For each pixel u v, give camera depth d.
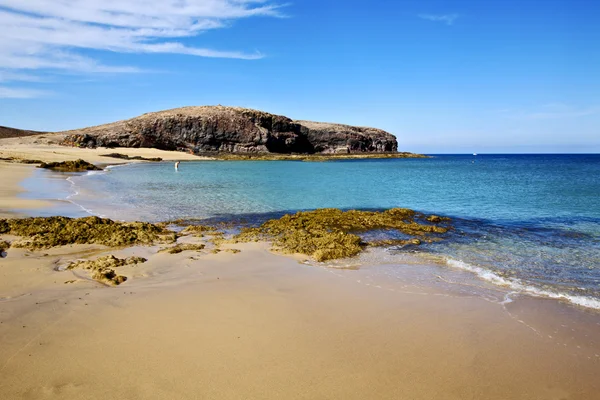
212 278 8.79
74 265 9.26
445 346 5.76
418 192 28.30
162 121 97.19
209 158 86.25
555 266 10.36
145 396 4.33
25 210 16.39
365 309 7.10
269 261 10.41
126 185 29.30
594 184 36.56
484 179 43.53
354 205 21.70
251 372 4.88
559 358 5.52
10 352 5.18
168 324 6.21
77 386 4.47
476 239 13.49
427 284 8.68
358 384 4.71
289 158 94.19
